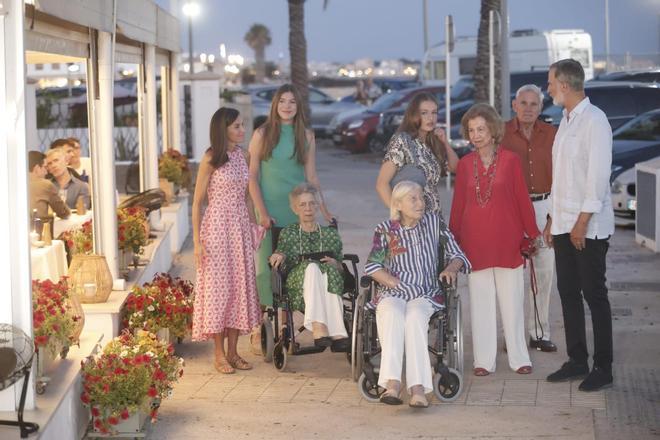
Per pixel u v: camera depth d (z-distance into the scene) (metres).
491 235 7.27
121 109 19.95
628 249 12.70
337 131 29.88
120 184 16.86
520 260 7.38
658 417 6.38
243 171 7.64
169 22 12.66
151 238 10.81
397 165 7.41
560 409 6.59
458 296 6.93
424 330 6.55
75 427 5.92
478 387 7.13
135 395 5.96
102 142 7.89
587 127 6.87
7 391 5.31
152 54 11.09
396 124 28.08
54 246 7.42
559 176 7.05
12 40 5.23
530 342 8.14
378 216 15.89
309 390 7.14
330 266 7.42
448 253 7.01
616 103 19.72
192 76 17.64
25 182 5.28
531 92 7.80
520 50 30.61
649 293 10.11
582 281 7.00
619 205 14.05
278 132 8.00
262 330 8.02
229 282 7.56
